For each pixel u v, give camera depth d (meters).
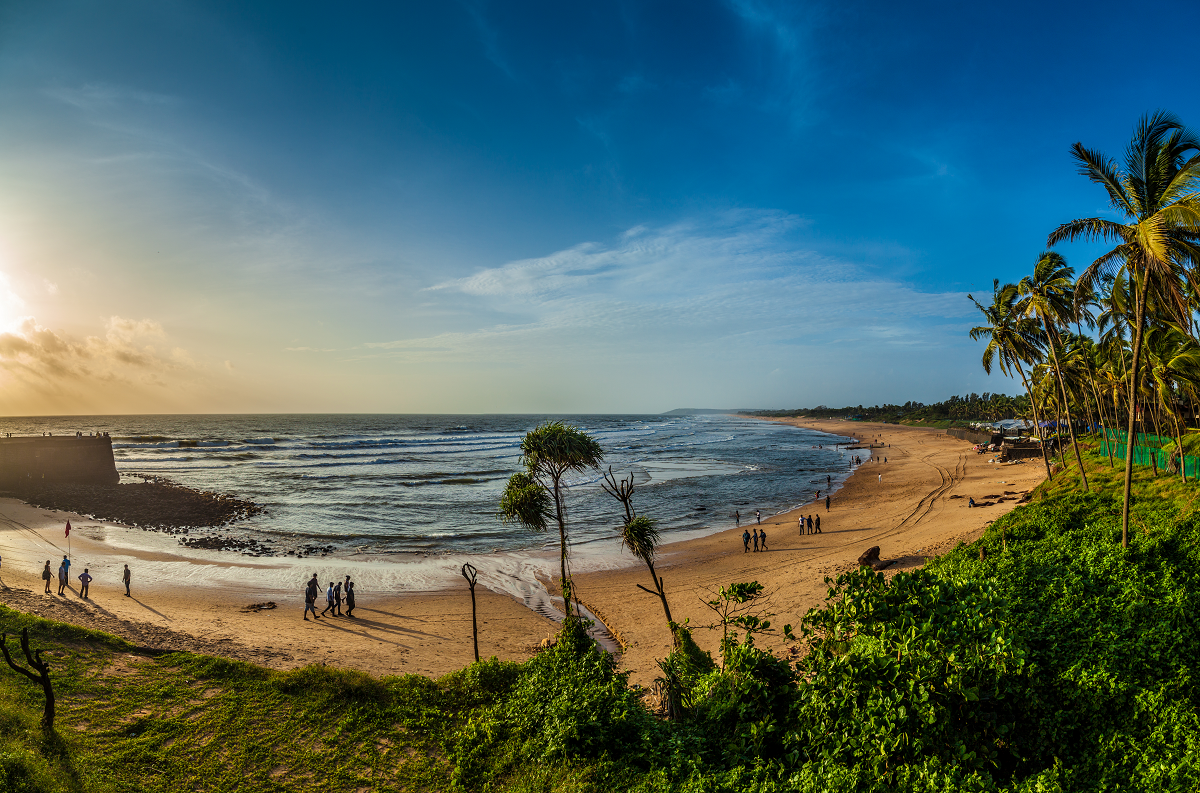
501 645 22.44
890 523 41.22
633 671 18.94
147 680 14.21
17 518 46.44
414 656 20.95
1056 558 16.48
